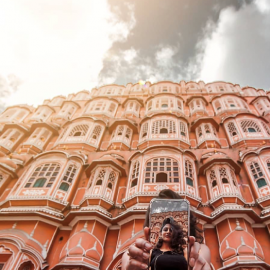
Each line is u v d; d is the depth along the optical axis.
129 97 25.53
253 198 12.84
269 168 13.59
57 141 18.89
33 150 18.28
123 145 17.92
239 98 23.23
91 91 30.25
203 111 21.67
